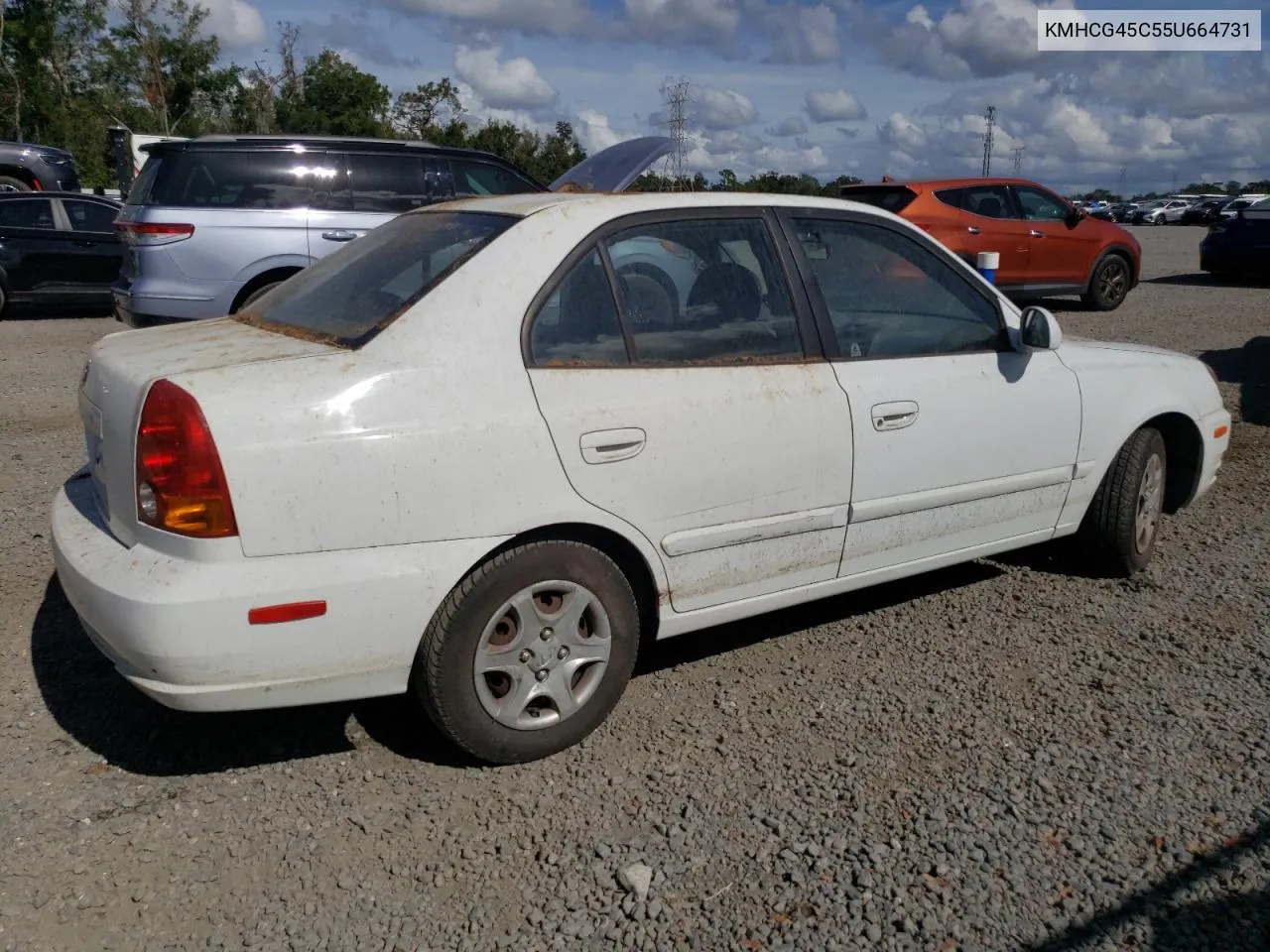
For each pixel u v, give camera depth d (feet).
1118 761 11.03
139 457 9.52
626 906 8.89
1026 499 14.35
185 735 11.42
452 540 9.94
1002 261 43.47
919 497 13.09
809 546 12.35
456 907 8.89
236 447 9.16
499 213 11.54
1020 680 12.80
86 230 43.37
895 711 12.07
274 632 9.32
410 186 30.37
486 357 10.21
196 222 28.25
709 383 11.36
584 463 10.49
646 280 11.38
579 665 11.01
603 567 10.88
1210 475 16.94
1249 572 16.26
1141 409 15.34
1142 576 16.07
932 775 10.77
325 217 29.19
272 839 9.73
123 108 134.10
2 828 9.77
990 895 9.02
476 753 10.60
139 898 8.94
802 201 12.78
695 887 9.13
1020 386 13.89
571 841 9.74
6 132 131.54
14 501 18.31
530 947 8.45
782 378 11.86
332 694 9.84
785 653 13.57
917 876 9.25
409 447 9.66
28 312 45.42
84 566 9.77
